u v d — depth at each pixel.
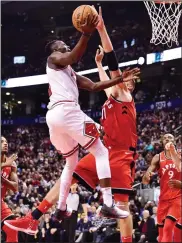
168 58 20.30
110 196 4.31
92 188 5.27
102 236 9.77
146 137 20.67
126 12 26.12
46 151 23.69
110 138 5.26
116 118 5.25
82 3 26.45
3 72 27.17
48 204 4.69
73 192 8.85
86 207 10.69
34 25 28.48
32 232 4.63
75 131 4.28
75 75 4.49
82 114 4.34
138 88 25.73
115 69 4.96
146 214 9.53
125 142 5.25
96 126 4.39
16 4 27.00
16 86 26.42
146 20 25.08
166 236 6.36
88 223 10.21
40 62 27.42
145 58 22.09
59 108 4.29
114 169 5.19
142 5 25.47
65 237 9.80
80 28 4.15
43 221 10.55
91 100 27.05
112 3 26.16
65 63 4.27
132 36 24.56
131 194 5.22
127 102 5.28
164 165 6.63
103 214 4.32
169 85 24.42
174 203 6.47
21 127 27.23
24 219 4.65
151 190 11.88
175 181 6.20
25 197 13.72
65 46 4.50
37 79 26.05
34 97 29.05
